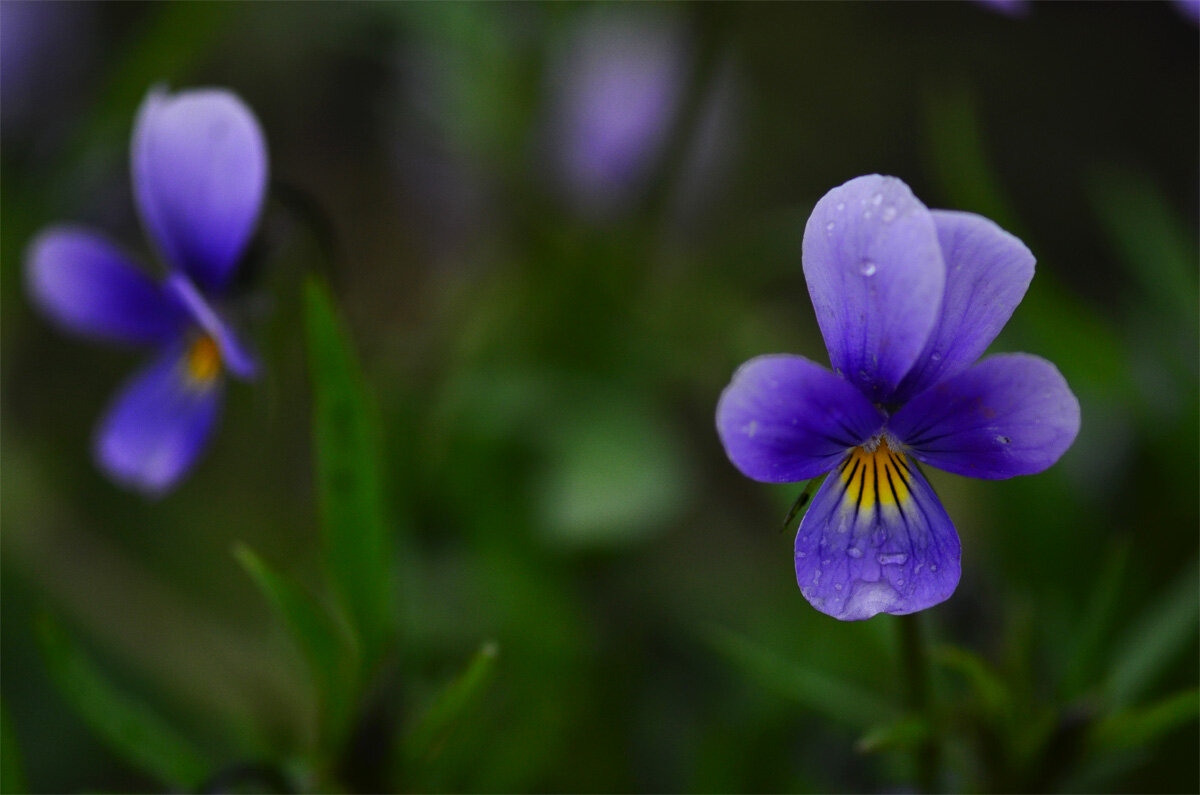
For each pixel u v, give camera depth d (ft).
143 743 0.88
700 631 1.11
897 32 1.78
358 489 0.85
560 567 1.03
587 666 1.01
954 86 1.74
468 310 1.15
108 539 1.25
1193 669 0.96
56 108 1.44
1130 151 1.71
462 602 1.02
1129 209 1.09
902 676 0.84
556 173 1.21
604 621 1.06
